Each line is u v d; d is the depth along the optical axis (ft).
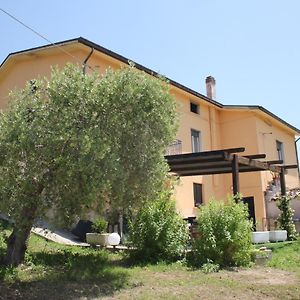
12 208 27.73
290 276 32.96
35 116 28.22
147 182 30.53
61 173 26.96
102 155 26.48
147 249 38.14
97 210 28.78
